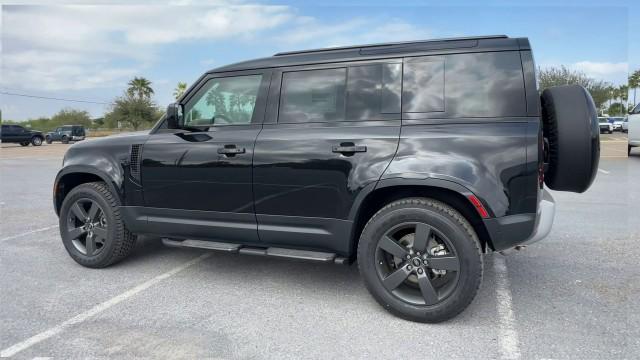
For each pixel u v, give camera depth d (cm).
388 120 318
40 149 2695
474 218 306
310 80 345
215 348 274
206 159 361
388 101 321
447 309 295
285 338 286
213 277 396
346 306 334
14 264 434
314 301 343
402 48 328
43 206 754
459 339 282
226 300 346
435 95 310
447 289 299
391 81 322
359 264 317
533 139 282
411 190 315
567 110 307
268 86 357
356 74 332
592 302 333
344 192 318
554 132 310
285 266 424
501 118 293
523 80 293
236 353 268
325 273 405
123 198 400
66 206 422
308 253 340
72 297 352
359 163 312
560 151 307
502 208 285
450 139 296
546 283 371
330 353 267
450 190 302
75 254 422
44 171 1366
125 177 397
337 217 324
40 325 305
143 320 312
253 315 319
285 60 356
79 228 421
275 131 346
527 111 289
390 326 301
